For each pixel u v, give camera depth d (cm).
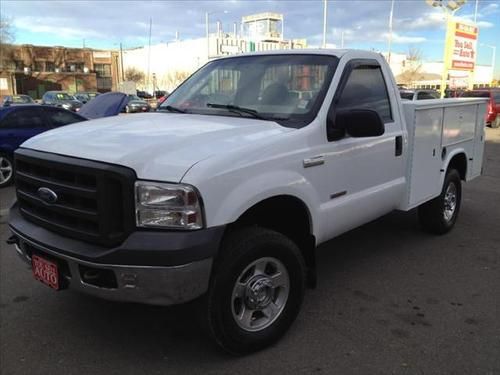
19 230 339
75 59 7550
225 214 297
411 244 570
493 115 2341
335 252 545
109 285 296
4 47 6838
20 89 6838
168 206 282
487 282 465
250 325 336
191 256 283
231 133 334
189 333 369
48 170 322
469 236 602
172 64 7950
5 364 331
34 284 457
